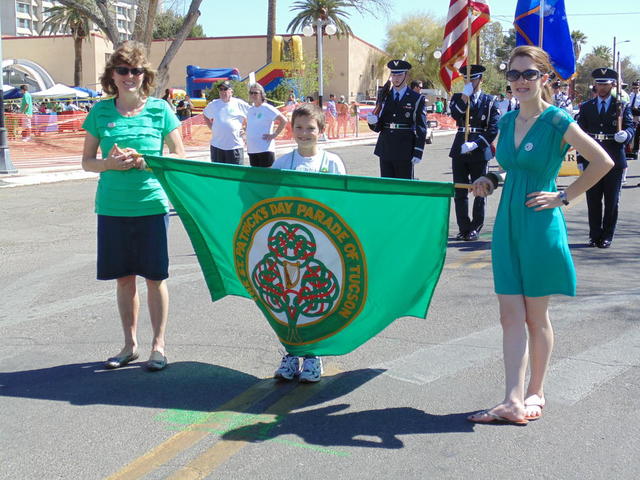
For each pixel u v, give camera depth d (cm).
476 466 327
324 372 447
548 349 378
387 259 402
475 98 845
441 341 499
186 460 336
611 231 810
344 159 2080
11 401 405
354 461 333
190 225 440
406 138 837
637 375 431
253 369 455
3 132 1566
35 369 458
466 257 768
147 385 429
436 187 380
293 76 3459
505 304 371
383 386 422
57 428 370
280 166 438
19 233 946
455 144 853
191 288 651
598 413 380
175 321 554
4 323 558
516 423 367
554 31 855
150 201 441
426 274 403
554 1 850
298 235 410
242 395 412
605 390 411
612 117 791
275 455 339
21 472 325
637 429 361
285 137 2773
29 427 371
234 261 438
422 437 356
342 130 3275
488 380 428
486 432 360
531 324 377
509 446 345
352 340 421
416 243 397
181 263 759
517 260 368
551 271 362
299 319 422
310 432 363
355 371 448
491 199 1207
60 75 5609
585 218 1015
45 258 794
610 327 523
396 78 834
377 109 855
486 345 489
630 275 681
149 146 445
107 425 374
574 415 379
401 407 392
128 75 434
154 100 455
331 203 398
